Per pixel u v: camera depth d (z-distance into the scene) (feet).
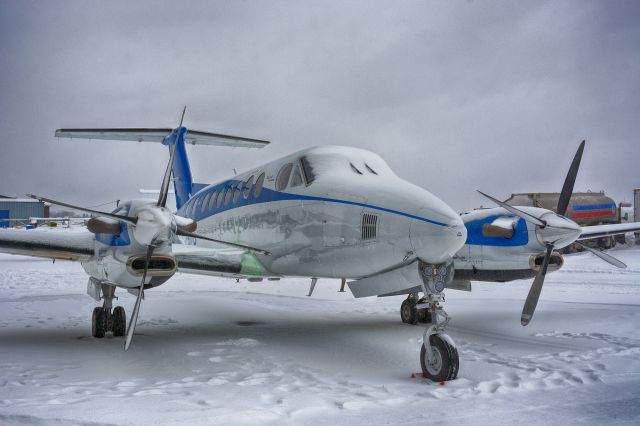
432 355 18.26
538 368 19.13
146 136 49.60
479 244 29.94
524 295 48.55
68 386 16.60
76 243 25.85
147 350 23.30
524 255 28.60
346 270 24.26
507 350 22.89
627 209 128.47
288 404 14.82
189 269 27.37
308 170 26.73
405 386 17.10
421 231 20.43
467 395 15.94
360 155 27.02
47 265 100.63
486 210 30.78
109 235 24.50
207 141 49.83
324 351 23.20
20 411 13.70
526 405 14.85
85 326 31.32
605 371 18.72
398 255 21.38
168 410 14.01
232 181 34.35
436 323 19.21
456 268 31.53
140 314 36.52
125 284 24.63
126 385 16.84
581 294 47.96
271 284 64.34
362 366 20.26
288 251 27.07
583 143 27.07
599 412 14.17
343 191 24.39
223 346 24.31
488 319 32.24
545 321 30.96
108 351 23.03
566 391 16.29
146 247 23.67
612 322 30.19
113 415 13.47
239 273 29.01
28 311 37.91
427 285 20.67
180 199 50.90
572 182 27.27
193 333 28.48
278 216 27.63
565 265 87.86
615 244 113.60
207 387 16.67
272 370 19.38
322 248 24.80
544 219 25.68
